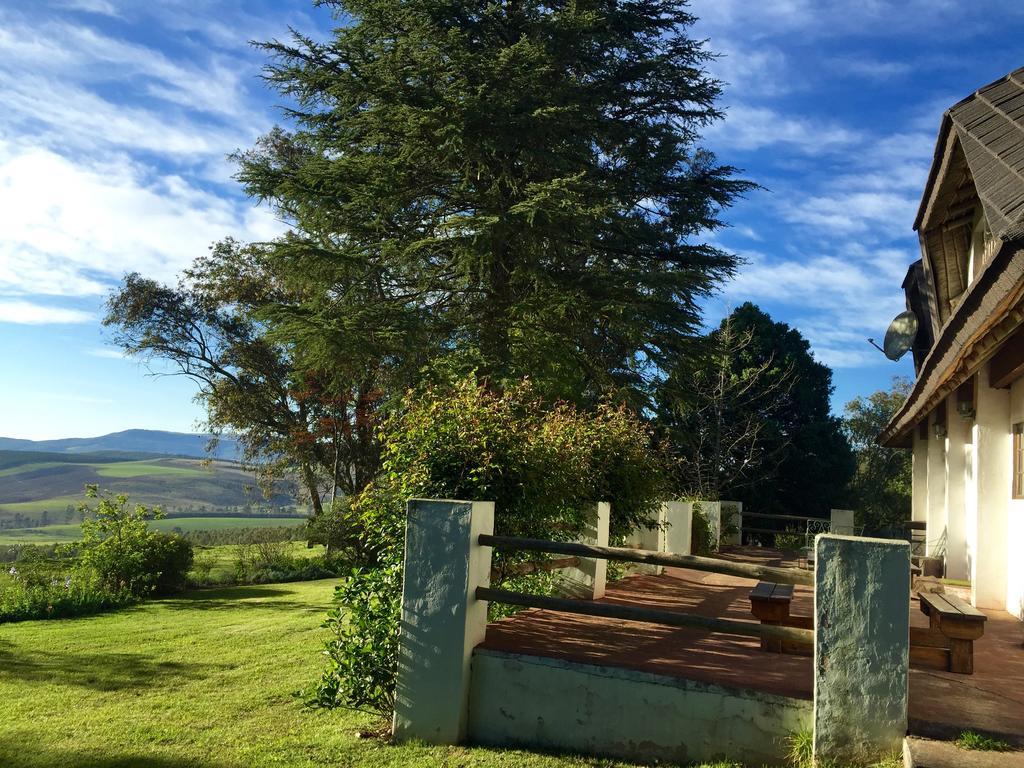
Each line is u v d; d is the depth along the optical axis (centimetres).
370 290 1563
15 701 730
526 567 661
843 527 1583
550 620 657
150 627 1193
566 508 756
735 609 788
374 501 620
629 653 538
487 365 1477
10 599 1392
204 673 829
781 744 432
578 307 1545
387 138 1553
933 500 1303
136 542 1631
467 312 1711
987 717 413
